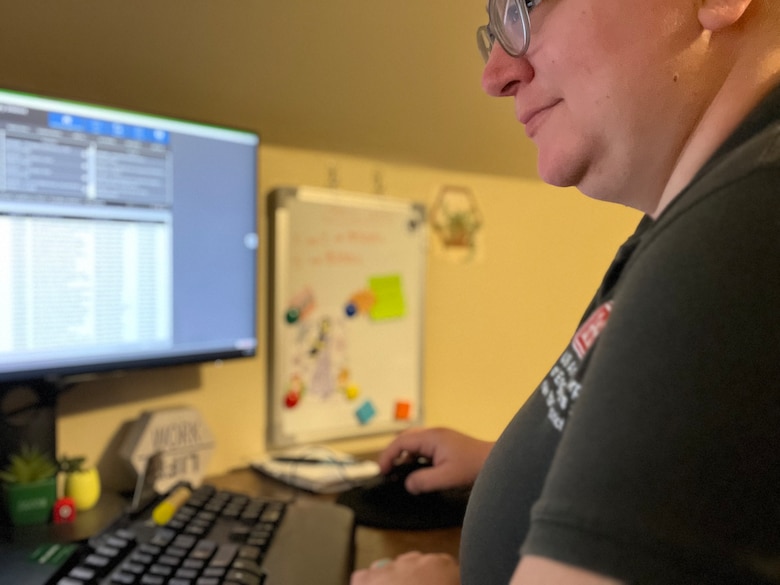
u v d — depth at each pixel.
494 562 0.43
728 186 0.31
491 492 0.45
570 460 0.30
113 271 0.84
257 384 1.08
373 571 0.57
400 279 1.23
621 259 0.41
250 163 0.98
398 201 1.22
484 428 1.40
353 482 0.98
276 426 1.08
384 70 1.18
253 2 1.02
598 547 0.27
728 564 0.27
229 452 1.05
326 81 1.12
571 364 0.42
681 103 0.40
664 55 0.40
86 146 0.80
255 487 0.97
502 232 1.41
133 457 0.88
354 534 0.74
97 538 0.65
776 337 0.28
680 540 0.26
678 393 0.28
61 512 0.77
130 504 0.82
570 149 0.45
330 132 1.14
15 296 0.75
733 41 0.40
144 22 0.93
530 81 0.48
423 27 1.21
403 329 1.25
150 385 0.97
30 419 0.80
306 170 1.12
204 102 0.99
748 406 0.27
